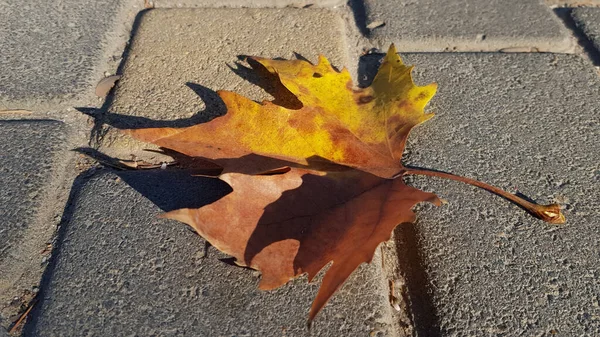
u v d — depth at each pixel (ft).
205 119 0.61
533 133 0.61
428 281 0.47
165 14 0.78
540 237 0.51
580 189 0.55
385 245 0.51
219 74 0.67
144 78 0.66
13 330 0.44
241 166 0.49
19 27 0.74
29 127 0.59
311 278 0.41
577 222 0.52
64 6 0.79
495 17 0.79
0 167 0.55
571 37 0.77
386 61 0.61
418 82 0.68
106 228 0.50
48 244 0.50
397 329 0.46
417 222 0.52
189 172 0.56
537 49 0.75
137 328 0.43
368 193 0.46
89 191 0.53
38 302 0.45
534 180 0.56
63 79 0.66
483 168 0.57
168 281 0.46
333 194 0.46
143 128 0.55
